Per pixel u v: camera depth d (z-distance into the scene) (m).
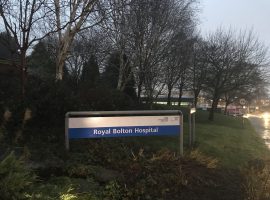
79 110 12.81
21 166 6.00
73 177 8.76
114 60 34.34
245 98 70.69
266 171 10.14
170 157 10.95
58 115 12.29
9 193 5.50
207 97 63.34
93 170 9.12
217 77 49.94
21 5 12.96
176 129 11.43
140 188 8.50
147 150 11.90
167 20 32.16
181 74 46.53
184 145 15.16
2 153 9.48
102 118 10.86
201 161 11.21
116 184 8.39
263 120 79.12
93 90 15.54
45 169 8.71
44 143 10.73
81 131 10.70
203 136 21.28
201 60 50.22
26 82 13.20
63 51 18.00
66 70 36.34
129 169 9.66
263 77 53.00
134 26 28.59
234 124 50.66
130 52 30.98
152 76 32.97
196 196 8.84
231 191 9.46
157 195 8.50
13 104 11.70
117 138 12.27
